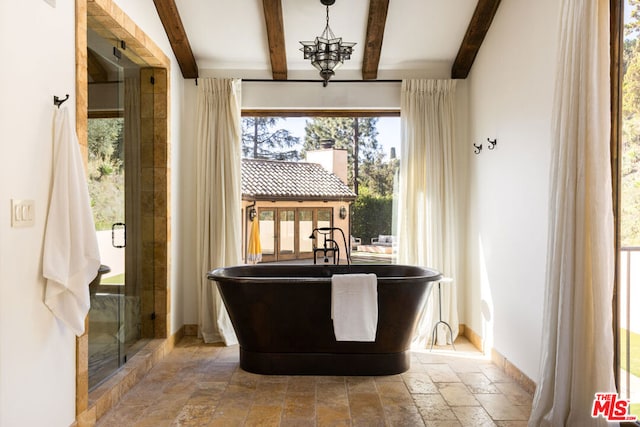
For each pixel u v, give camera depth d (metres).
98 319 3.27
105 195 3.45
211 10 4.26
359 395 3.35
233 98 4.72
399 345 3.77
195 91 4.86
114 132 3.62
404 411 3.09
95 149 3.30
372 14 4.20
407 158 4.76
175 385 3.53
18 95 2.16
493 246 4.12
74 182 2.42
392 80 4.89
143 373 3.71
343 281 3.55
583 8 2.48
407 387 3.51
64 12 2.54
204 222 4.73
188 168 4.86
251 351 3.81
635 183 2.55
